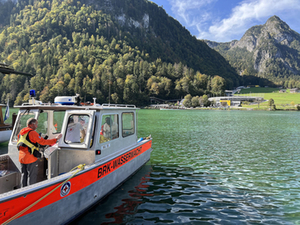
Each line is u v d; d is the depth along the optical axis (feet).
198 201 25.21
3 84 467.52
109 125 24.98
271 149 58.23
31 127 18.13
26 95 426.92
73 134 21.40
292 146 62.80
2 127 55.11
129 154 29.78
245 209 23.52
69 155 21.26
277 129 109.81
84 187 19.80
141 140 37.99
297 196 27.22
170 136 78.95
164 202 24.52
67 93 506.89
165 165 40.40
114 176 25.50
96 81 574.56
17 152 20.48
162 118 190.90
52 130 24.08
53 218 16.69
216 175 35.22
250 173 36.70
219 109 548.72
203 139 73.31
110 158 23.80
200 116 241.35
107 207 22.52
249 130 104.17
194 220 20.92
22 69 577.84
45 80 543.39
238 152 53.83
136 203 23.82
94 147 21.33
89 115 21.36
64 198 17.54
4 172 19.71
